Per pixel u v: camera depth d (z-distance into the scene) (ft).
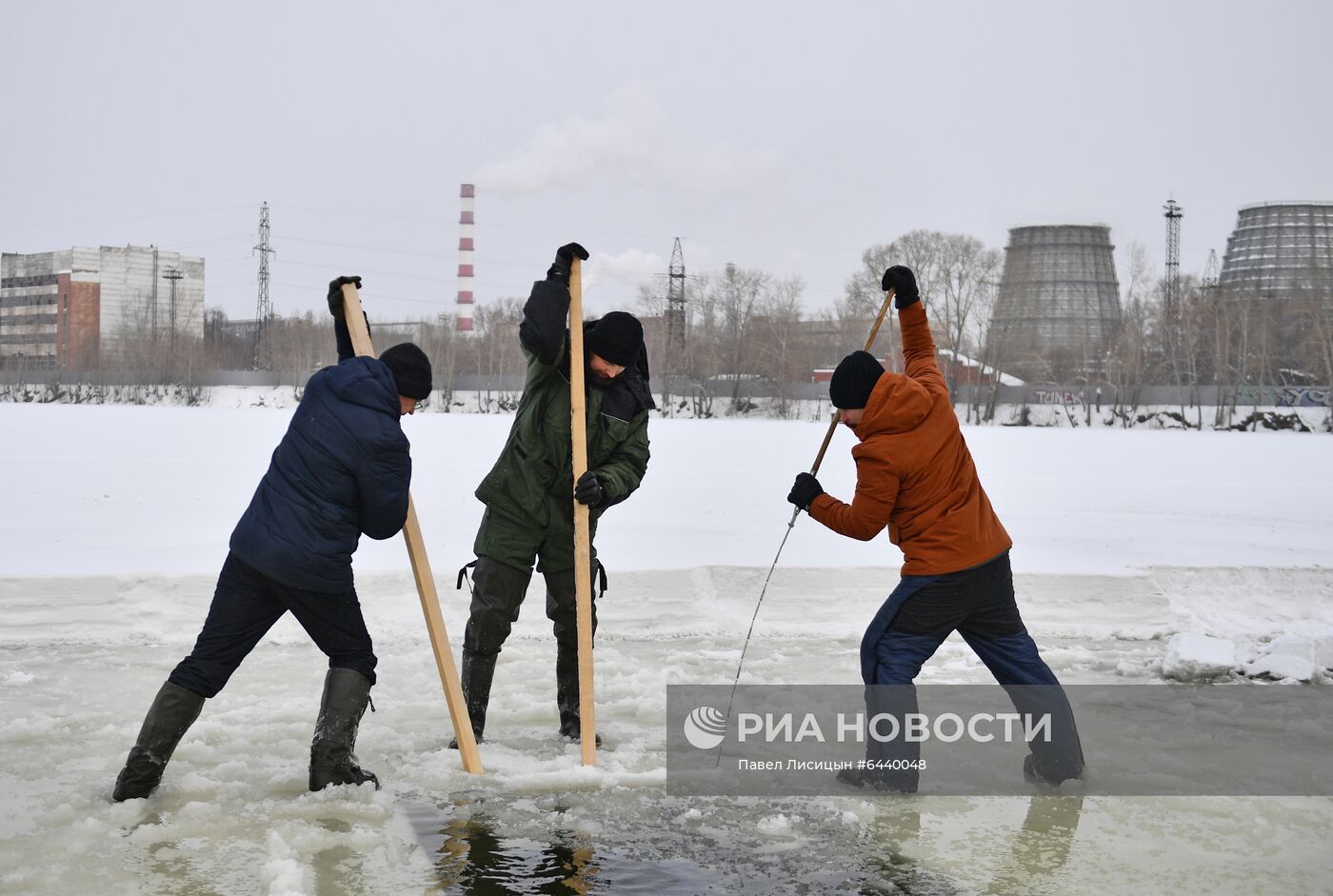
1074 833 13.01
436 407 291.99
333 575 13.52
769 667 20.79
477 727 16.12
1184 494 54.90
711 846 12.51
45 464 64.23
